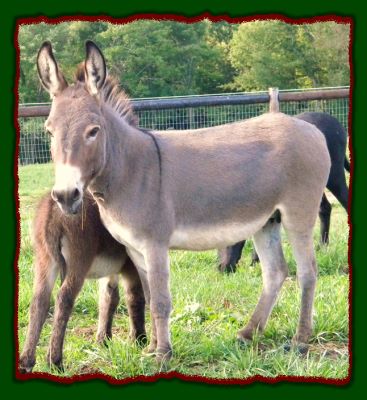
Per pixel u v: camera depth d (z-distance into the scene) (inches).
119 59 940.6
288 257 294.8
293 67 962.7
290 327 215.2
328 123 324.5
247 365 189.9
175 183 193.9
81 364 193.3
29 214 360.2
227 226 203.3
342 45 910.4
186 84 1000.9
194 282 265.1
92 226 190.9
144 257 191.9
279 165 206.8
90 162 173.8
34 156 506.9
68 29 958.4
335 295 237.6
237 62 1020.5
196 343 204.8
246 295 254.8
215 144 203.5
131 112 201.9
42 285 188.9
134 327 210.5
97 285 259.3
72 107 174.9
